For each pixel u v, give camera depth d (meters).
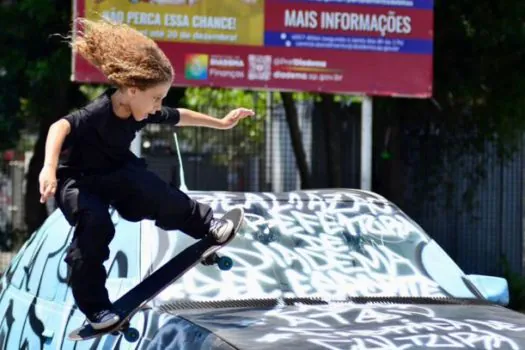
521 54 13.19
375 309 4.37
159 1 10.68
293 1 11.11
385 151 14.62
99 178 4.08
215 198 5.02
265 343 3.73
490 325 4.20
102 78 10.06
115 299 4.34
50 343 4.83
